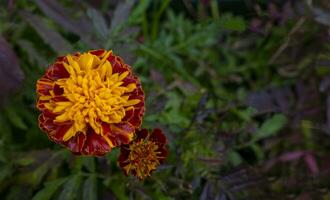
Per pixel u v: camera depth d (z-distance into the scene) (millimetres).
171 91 363
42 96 231
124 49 301
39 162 281
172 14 431
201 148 296
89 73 230
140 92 235
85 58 232
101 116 228
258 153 357
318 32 380
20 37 336
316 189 332
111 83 231
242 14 429
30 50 314
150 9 464
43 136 312
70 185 273
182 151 295
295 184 335
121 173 288
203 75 416
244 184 288
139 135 250
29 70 317
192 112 340
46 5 307
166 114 321
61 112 229
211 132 311
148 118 295
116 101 229
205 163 291
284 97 360
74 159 279
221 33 409
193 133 304
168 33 456
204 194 283
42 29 301
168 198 278
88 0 329
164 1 407
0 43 281
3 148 296
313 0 379
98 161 288
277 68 401
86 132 232
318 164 360
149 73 390
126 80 234
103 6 373
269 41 403
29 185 280
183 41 411
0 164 286
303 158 360
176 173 288
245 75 419
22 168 281
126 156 250
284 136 367
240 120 342
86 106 229
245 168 292
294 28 383
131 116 231
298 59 389
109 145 227
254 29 392
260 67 415
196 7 430
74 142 230
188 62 424
